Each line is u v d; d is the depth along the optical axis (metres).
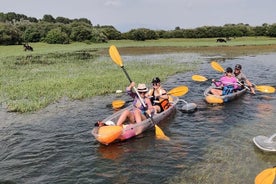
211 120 10.57
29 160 7.73
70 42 60.09
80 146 8.54
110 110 12.00
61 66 25.12
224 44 50.66
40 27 61.88
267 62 26.77
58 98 13.73
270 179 6.03
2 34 53.53
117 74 20.08
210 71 21.91
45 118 11.05
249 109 11.80
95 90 15.02
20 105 12.38
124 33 70.06
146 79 18.09
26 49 41.16
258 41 56.19
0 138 9.20
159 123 10.31
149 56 34.72
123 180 6.71
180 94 12.31
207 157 7.69
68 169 7.24
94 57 33.84
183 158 7.68
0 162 7.64
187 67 23.78
